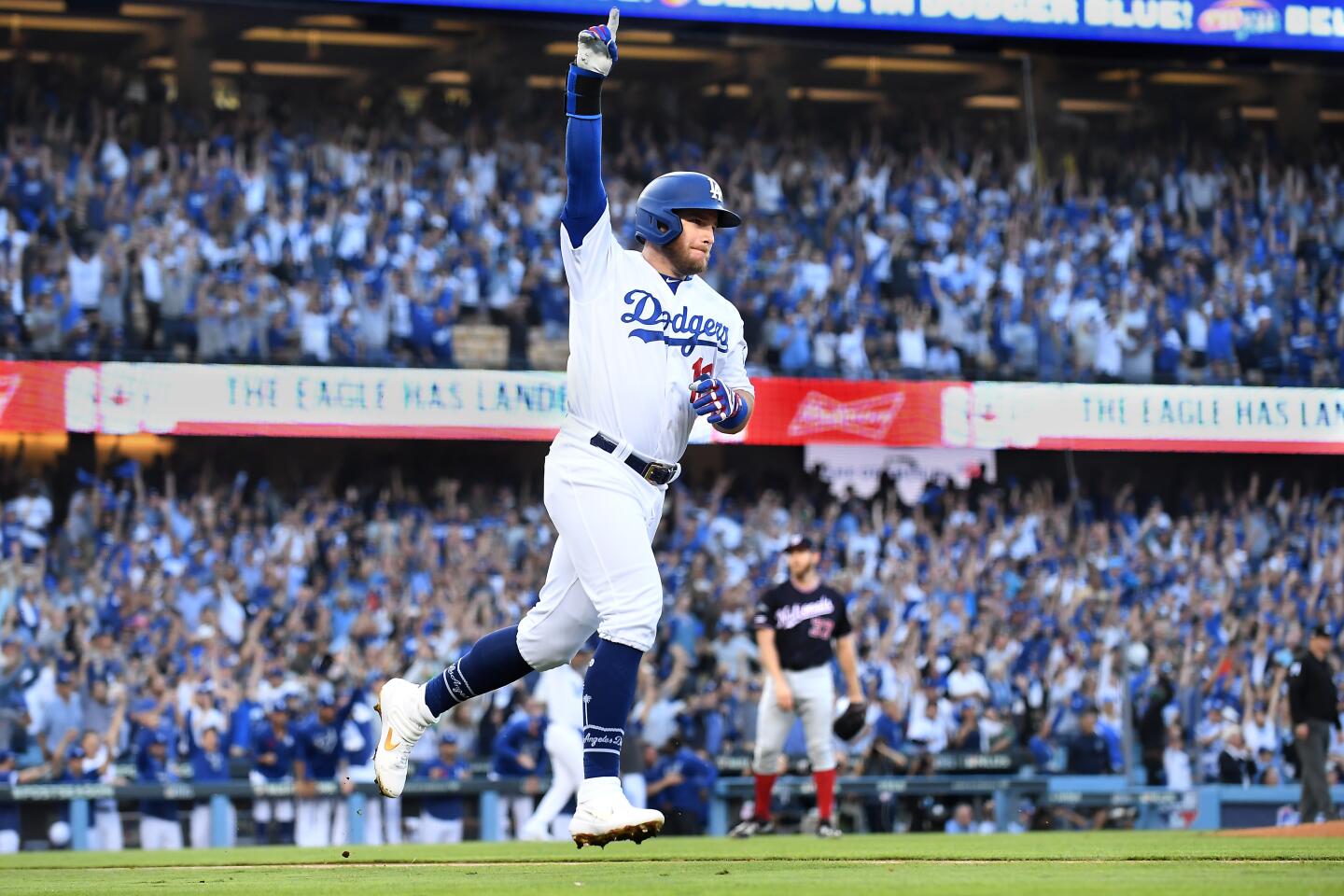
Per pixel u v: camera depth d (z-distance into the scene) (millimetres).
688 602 49312
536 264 56250
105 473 52250
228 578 46812
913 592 52375
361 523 50125
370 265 53938
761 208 60688
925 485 57719
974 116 65438
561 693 38938
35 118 53906
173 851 28594
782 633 31031
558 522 13938
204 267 52438
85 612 44969
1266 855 17062
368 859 20172
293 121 57875
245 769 41469
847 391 53000
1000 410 54062
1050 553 56250
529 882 13062
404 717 14969
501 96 61250
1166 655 51938
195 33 58188
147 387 47312
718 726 44969
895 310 58781
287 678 43438
